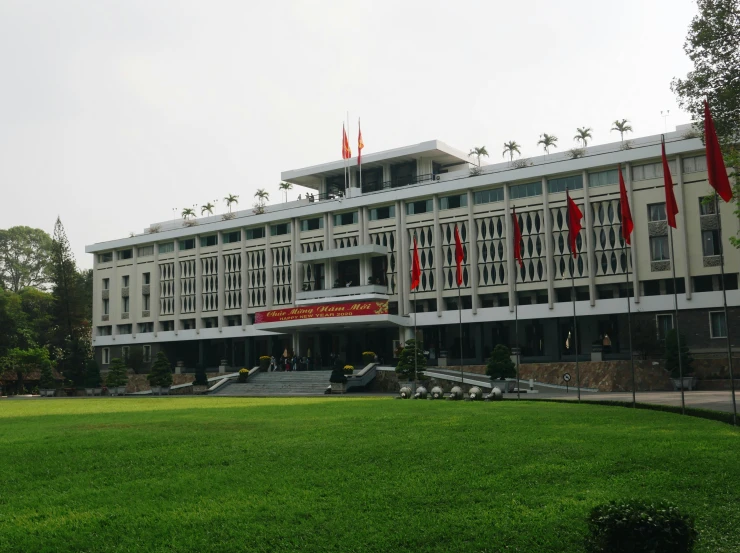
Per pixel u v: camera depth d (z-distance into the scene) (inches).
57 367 3602.4
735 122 1259.2
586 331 2412.6
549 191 2436.0
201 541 373.4
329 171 3061.0
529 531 373.4
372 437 689.0
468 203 2578.7
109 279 3572.8
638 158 2242.9
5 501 470.0
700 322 2145.7
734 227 2116.1
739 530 371.9
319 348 2987.2
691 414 930.7
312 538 374.0
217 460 584.4
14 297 3900.1
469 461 546.6
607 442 619.2
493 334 2568.9
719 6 1241.4
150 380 2591.0
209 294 3208.7
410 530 379.6
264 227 3085.6
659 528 284.2
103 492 484.7
